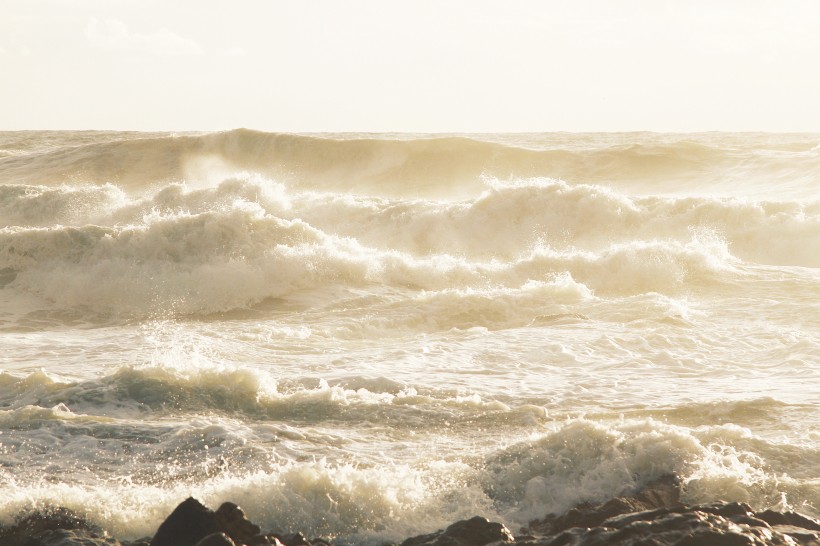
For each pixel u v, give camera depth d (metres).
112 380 26.38
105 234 52.03
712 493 18.14
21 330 42.53
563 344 34.34
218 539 13.18
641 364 31.31
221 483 18.28
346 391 26.38
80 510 17.00
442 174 108.25
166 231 51.88
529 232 67.06
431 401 25.59
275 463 20.36
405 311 43.06
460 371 30.59
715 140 154.38
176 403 25.03
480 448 21.69
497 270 51.81
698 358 32.12
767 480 18.59
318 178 110.75
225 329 40.59
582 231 66.81
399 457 20.98
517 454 19.61
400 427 23.55
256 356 33.84
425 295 45.06
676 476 18.59
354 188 107.12
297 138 114.81
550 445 19.66
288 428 23.28
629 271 49.94
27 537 15.87
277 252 50.34
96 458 20.77
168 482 19.36
